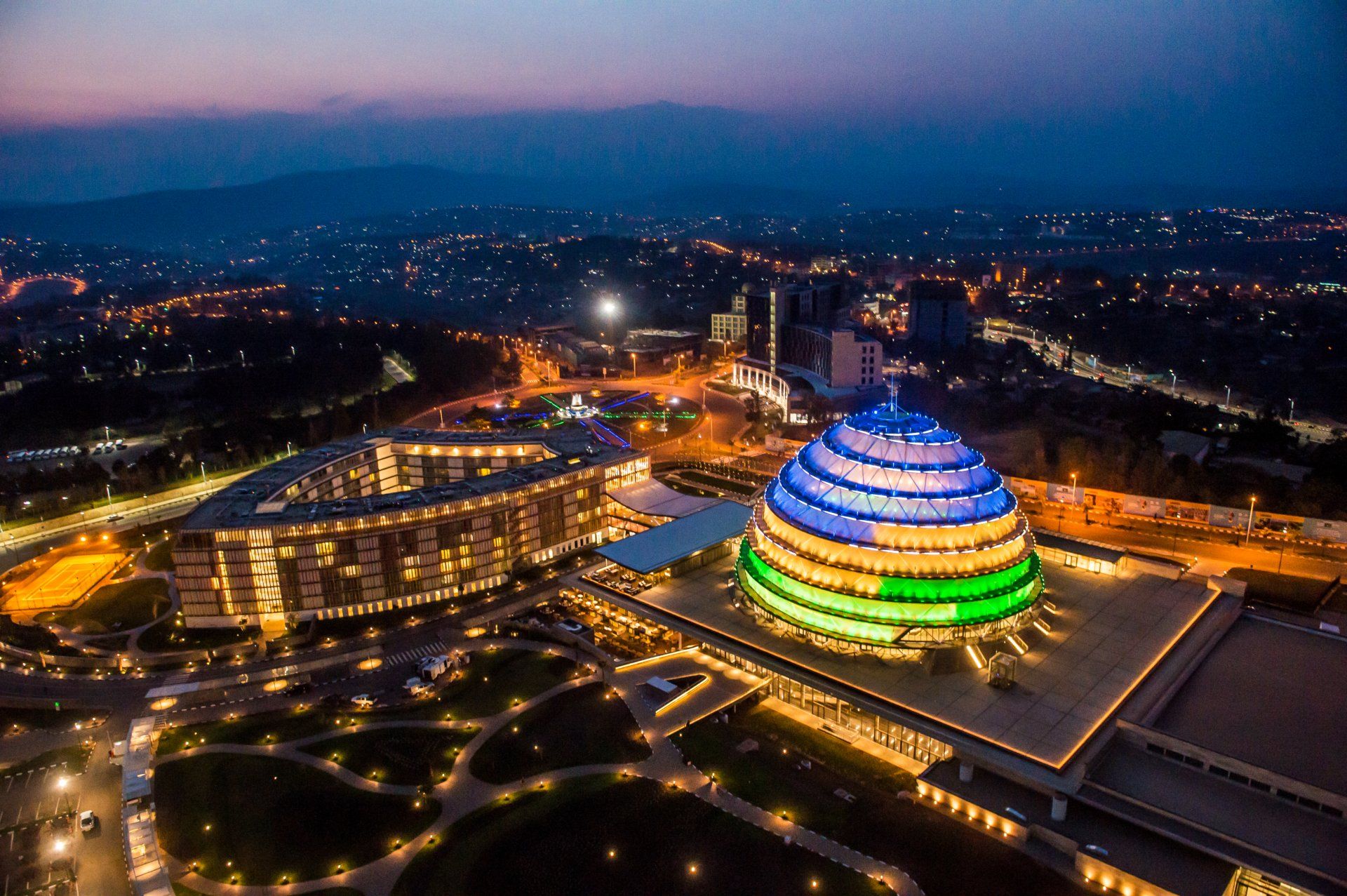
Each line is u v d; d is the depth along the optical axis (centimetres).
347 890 9250
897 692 11406
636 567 15100
